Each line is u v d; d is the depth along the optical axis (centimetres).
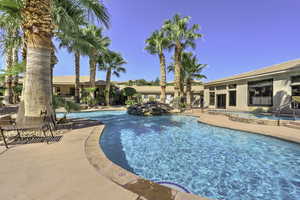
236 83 1611
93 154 332
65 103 742
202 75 2108
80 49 789
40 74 537
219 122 867
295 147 481
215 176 336
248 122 821
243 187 294
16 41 654
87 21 725
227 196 268
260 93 1344
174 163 402
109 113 1470
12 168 267
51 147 378
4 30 624
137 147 525
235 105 1650
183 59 2003
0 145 392
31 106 524
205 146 531
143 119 1111
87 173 252
